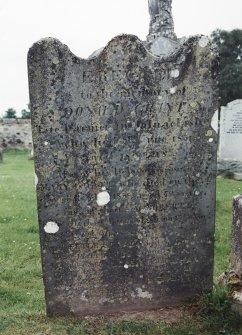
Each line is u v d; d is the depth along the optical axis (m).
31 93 1.26
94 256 1.38
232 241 1.48
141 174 1.36
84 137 1.31
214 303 1.36
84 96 1.28
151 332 1.25
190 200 1.41
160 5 3.03
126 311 1.43
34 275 1.75
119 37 1.27
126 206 1.37
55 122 1.28
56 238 1.35
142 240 1.40
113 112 1.31
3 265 1.83
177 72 1.32
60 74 1.26
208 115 1.37
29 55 1.23
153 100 1.33
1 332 1.24
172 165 1.37
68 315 1.40
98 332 1.26
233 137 4.00
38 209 1.33
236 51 9.80
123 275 1.41
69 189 1.33
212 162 1.40
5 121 7.58
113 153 1.33
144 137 1.34
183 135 1.36
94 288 1.40
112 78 1.29
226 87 9.39
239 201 1.43
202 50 1.32
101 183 1.34
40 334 1.24
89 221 1.36
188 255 1.44
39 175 1.31
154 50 2.85
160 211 1.39
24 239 2.13
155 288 1.44
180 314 1.39
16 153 7.12
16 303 1.52
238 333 1.25
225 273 1.50
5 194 3.09
